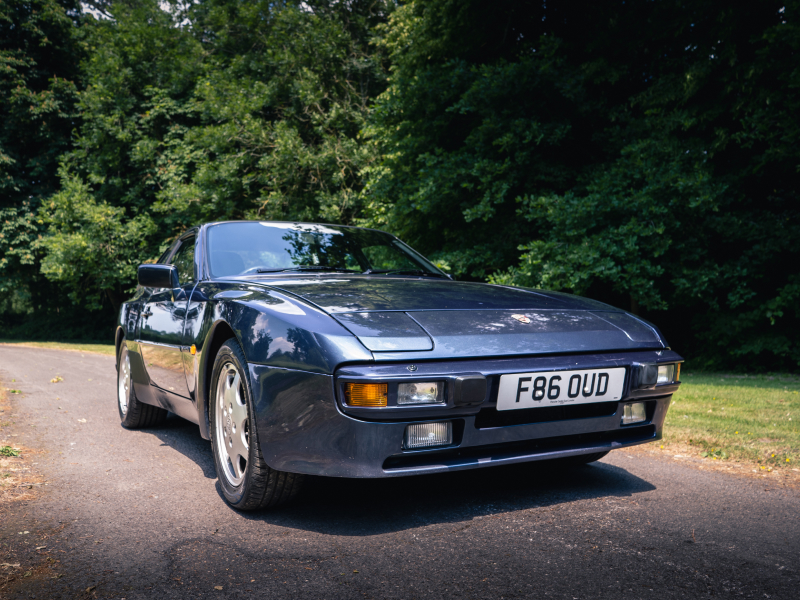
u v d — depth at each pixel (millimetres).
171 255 4141
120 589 1733
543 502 2584
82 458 3377
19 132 20172
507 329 2369
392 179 12523
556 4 11328
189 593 1708
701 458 3439
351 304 2361
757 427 4258
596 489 2793
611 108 10625
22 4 20125
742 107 9266
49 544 2088
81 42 21469
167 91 20141
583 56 11148
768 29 8445
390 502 2588
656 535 2178
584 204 9305
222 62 20578
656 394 2572
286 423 2189
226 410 2631
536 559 1953
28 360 10961
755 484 2893
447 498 2645
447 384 2102
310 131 18625
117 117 19359
